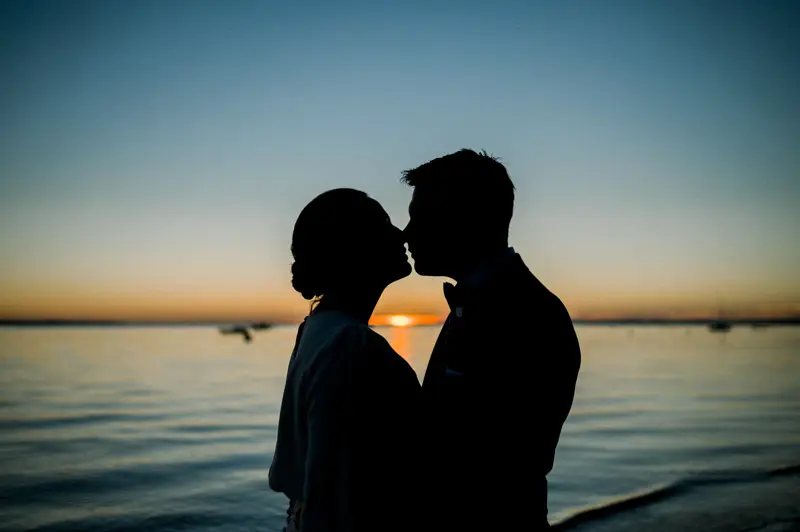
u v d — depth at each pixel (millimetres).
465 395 2172
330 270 2109
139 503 8711
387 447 1927
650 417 17875
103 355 51625
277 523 7844
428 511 2127
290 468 2049
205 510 8375
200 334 138250
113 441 13984
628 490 9359
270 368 38250
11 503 8711
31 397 22797
